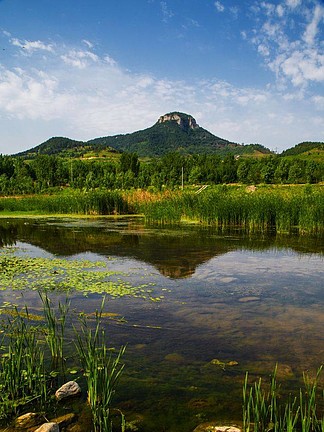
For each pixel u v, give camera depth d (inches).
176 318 249.3
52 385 167.8
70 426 141.5
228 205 787.4
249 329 231.0
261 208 735.1
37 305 273.0
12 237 636.7
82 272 374.9
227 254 470.3
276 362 189.2
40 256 467.2
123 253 480.1
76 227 773.9
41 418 145.4
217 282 339.3
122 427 136.6
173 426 140.9
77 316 251.6
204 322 242.5
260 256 458.0
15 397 158.6
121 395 160.6
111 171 2923.2
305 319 248.1
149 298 291.4
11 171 2743.6
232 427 138.2
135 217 1021.2
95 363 159.2
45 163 2709.2
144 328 231.9
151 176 2370.8
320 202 703.7
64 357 192.7
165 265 408.8
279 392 162.7
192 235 639.8
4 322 238.1
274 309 267.3
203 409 151.2
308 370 181.5
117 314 255.9
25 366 176.9
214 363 187.9
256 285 329.4
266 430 136.5
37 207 1224.2
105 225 810.2
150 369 181.6
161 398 158.4
